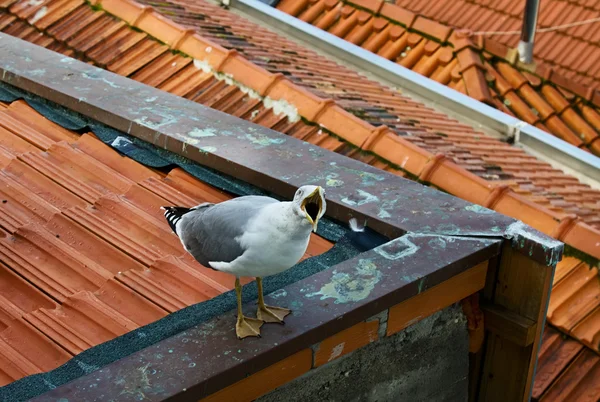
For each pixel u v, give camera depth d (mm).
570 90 9945
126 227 3773
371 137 5910
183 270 3381
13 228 3760
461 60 9891
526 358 3541
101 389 2439
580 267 5133
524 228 3396
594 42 11133
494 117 8711
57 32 7074
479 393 3805
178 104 4699
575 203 6977
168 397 2414
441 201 3664
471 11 11930
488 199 5457
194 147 4117
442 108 9086
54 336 3016
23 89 5086
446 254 3229
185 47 6777
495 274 3477
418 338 3422
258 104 6348
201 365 2564
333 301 2914
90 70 5168
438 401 3715
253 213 2486
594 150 9453
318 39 9852
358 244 3484
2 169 4316
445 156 5781
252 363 2619
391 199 3670
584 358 4766
